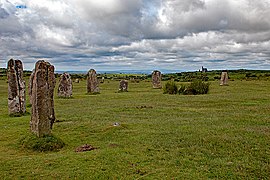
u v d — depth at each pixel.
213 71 141.38
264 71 128.12
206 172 12.20
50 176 11.95
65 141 17.28
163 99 37.88
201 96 40.38
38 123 16.23
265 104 31.20
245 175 11.87
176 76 117.56
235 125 20.20
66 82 41.47
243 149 14.84
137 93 48.09
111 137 17.86
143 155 14.26
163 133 18.27
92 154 14.35
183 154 14.39
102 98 40.59
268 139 16.36
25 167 12.91
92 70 48.94
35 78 16.44
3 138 18.33
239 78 92.56
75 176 11.94
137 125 20.89
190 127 19.80
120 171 12.36
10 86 26.38
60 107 31.72
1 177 11.96
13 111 26.44
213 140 16.33
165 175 11.90
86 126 20.70
